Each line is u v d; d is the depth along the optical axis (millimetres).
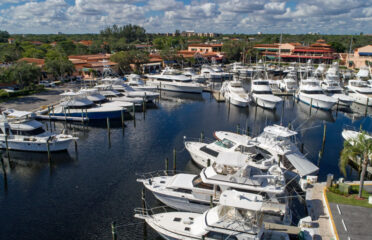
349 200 21578
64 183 27094
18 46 110938
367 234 17750
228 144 29047
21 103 53312
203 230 17188
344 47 146250
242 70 99250
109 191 25594
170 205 22891
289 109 57406
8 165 30938
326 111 55500
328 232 18359
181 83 70312
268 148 29188
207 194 21391
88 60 101875
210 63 119812
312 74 85188
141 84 68625
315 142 38719
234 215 17156
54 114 46156
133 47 154250
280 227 18625
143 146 36188
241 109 56219
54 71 76375
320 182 25609
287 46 135000
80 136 39875
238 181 20781
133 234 20297
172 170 29609
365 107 59094
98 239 19797
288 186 24938
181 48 158500
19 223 21359
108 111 46438
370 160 28438
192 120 48438
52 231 20547
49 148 31188
